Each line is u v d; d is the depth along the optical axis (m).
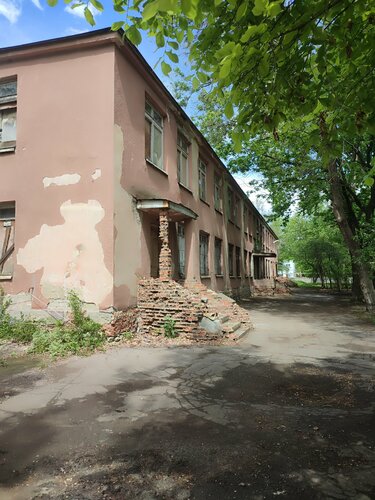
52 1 3.05
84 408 4.56
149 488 2.89
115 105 8.88
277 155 17.94
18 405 4.65
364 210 19.28
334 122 3.75
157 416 4.32
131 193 9.48
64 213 8.88
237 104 3.63
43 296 8.82
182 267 13.61
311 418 4.28
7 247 9.59
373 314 14.90
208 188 17.41
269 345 8.54
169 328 8.98
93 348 7.69
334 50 3.57
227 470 3.14
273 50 3.17
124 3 3.14
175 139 12.81
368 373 6.19
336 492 2.83
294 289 40.22
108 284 8.40
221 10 2.99
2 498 2.76
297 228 43.00
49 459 3.32
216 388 5.38
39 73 9.47
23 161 9.39
